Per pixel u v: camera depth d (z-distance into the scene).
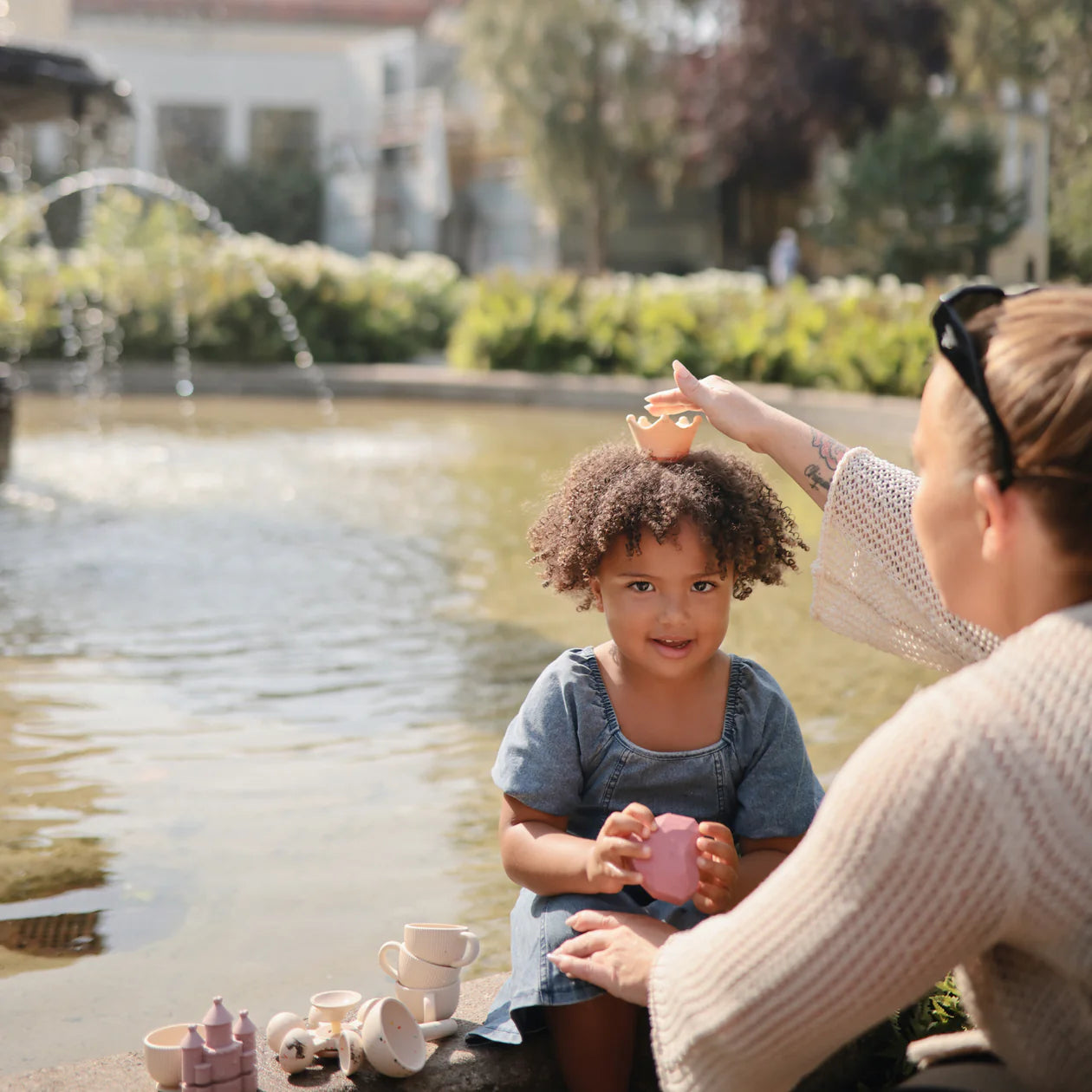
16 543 6.25
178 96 36.69
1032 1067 1.20
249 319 16.59
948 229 24.81
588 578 1.73
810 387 13.23
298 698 3.92
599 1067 1.60
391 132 36.25
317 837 2.86
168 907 2.50
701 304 15.16
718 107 30.64
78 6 36.53
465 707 3.85
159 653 4.40
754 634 4.67
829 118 29.62
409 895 2.57
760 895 1.20
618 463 1.71
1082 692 1.07
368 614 5.02
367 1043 1.60
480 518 7.26
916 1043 1.48
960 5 23.66
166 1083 1.54
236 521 7.05
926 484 1.22
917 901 1.08
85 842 2.81
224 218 36.09
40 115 8.62
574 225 34.00
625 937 1.51
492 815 3.01
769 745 1.75
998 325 1.15
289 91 37.38
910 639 1.71
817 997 1.14
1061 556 1.13
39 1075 1.60
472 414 13.98
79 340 16.28
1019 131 23.91
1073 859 1.05
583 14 31.08
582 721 1.73
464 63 32.09
